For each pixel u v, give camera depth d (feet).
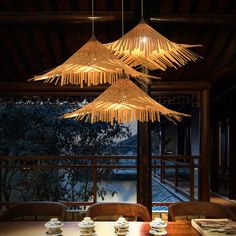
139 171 12.46
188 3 13.01
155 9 12.84
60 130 20.31
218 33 14.51
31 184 19.54
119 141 20.72
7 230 7.35
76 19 12.80
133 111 6.68
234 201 23.40
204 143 17.12
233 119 23.93
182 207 9.04
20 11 13.17
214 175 27.40
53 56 15.69
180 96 17.11
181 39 14.88
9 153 19.44
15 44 14.79
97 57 5.75
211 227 7.27
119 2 12.76
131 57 6.98
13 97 17.02
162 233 6.90
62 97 17.06
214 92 24.72
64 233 7.11
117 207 9.09
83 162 20.30
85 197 19.79
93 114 6.51
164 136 36.35
